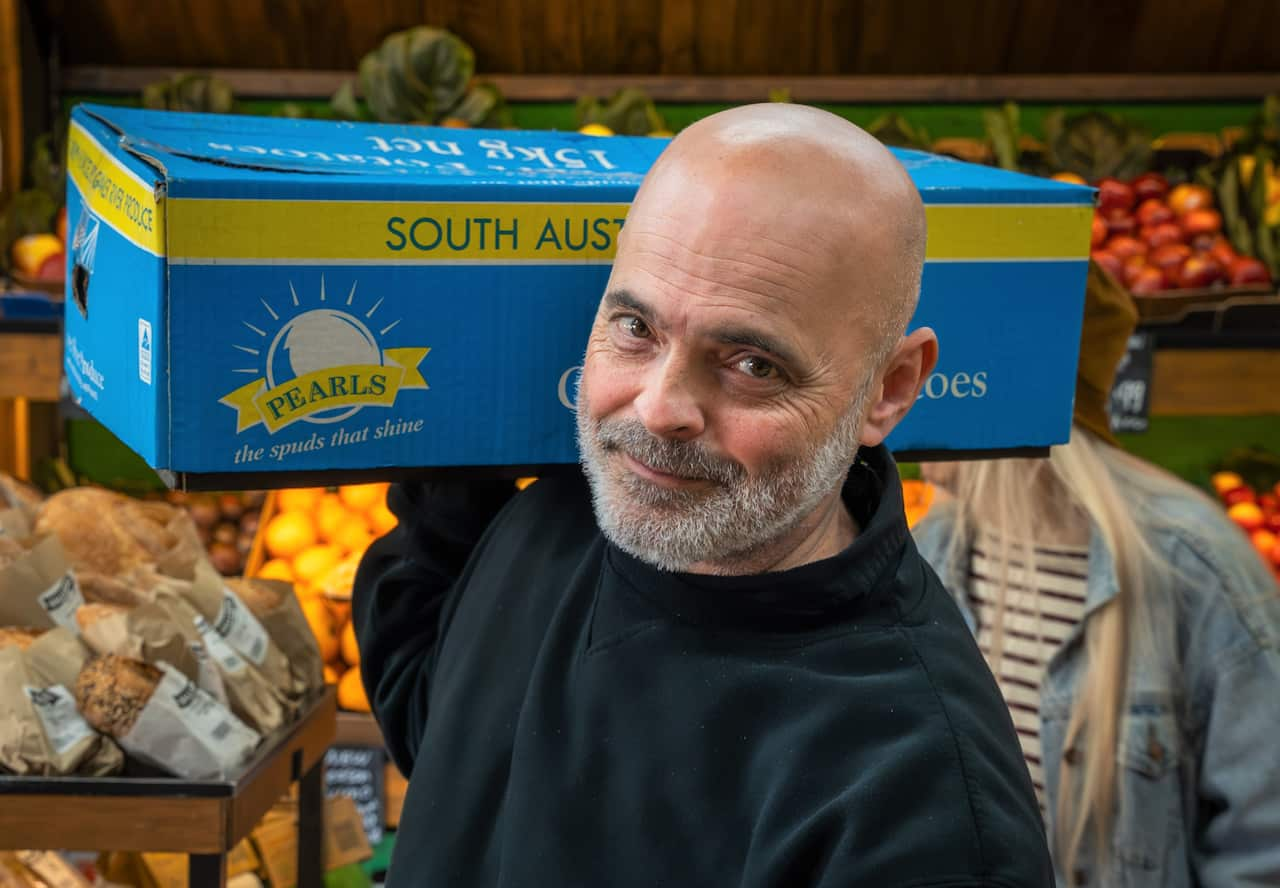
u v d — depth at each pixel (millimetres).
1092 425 1492
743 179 758
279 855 1730
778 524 810
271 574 2682
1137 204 3227
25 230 2766
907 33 3168
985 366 1027
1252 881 1349
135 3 2977
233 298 882
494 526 1117
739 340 759
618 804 846
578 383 953
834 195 766
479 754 950
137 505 1686
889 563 853
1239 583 1392
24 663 1253
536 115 3207
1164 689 1396
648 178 808
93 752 1244
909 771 750
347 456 935
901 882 714
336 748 2434
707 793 815
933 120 3277
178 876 1627
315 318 904
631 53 3170
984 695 830
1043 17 3158
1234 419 3459
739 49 3172
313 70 3156
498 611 1013
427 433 950
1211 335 2660
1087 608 1429
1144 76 3293
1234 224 3098
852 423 814
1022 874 729
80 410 2484
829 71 3232
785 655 836
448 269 927
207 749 1244
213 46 3090
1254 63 3309
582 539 1009
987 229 1002
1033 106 3330
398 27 3094
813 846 753
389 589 1176
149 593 1420
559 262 949
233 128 1107
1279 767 1338
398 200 906
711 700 829
